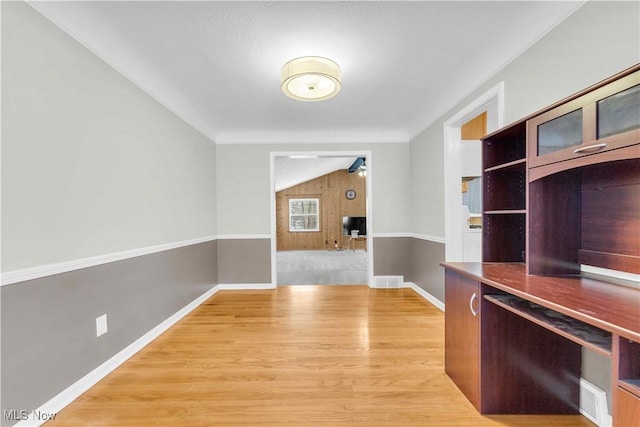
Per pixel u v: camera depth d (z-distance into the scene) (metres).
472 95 2.35
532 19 1.63
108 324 1.81
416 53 2.02
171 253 2.63
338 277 4.82
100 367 1.74
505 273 1.45
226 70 2.23
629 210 1.18
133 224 2.09
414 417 1.39
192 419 1.38
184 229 2.91
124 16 1.60
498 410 1.40
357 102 2.93
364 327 2.52
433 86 2.55
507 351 1.40
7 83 1.26
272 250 3.92
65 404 1.48
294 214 9.43
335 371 1.81
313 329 2.48
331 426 1.34
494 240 1.78
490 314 1.40
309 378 1.73
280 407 1.47
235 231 3.90
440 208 2.96
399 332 2.41
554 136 1.29
